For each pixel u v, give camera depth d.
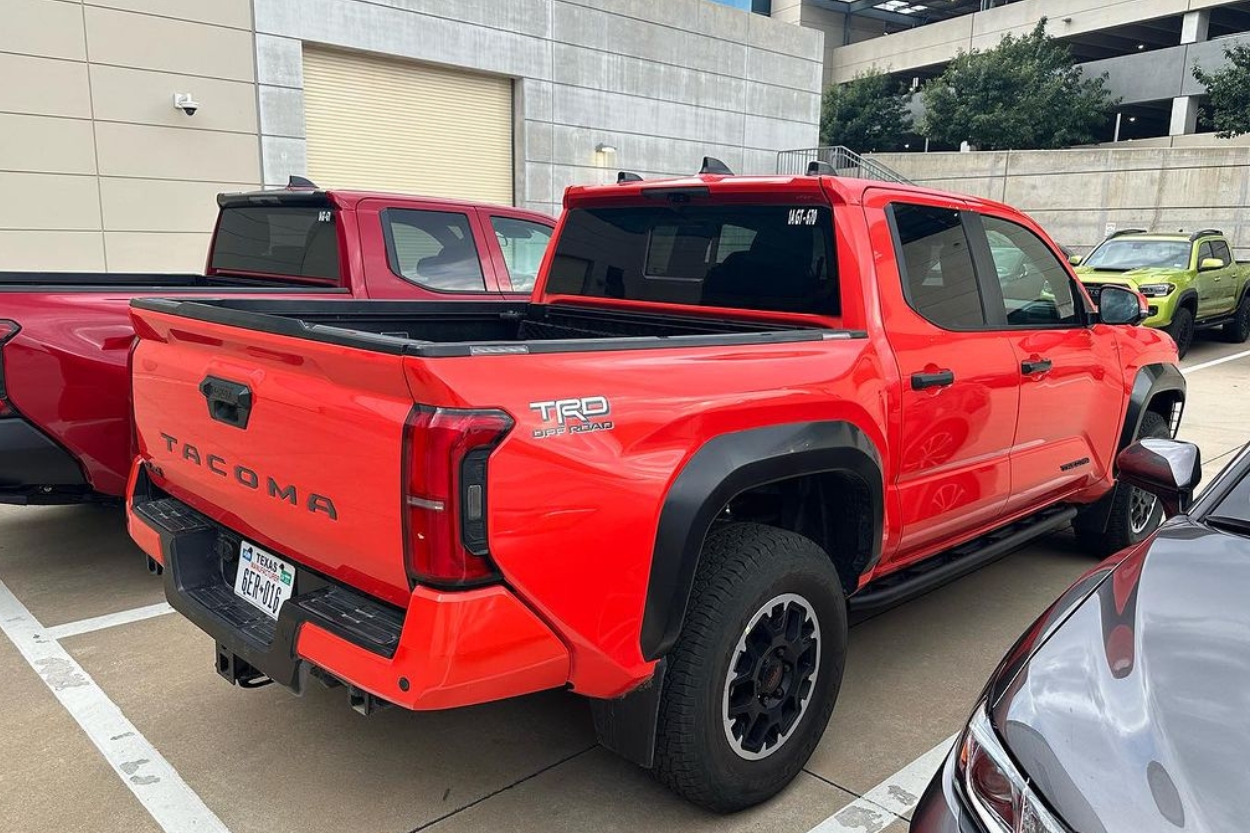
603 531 2.18
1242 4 32.44
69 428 4.07
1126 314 4.30
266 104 13.41
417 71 15.37
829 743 3.15
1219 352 14.13
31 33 11.37
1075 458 4.26
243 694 3.42
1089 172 25.16
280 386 2.31
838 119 40.88
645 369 2.33
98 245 12.25
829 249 3.12
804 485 3.11
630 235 3.78
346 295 5.19
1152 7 34.25
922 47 43.41
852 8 48.69
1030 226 4.00
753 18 20.62
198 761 2.97
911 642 4.00
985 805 1.63
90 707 3.30
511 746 3.10
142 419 3.02
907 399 3.13
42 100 11.56
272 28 13.30
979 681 3.63
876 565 3.14
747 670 2.59
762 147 21.58
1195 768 1.50
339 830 2.63
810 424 2.69
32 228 11.71
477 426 1.95
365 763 2.97
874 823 2.70
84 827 2.63
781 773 2.73
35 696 3.38
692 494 2.33
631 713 2.43
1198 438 8.04
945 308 3.41
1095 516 4.95
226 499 2.63
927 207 3.42
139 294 4.27
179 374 2.73
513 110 16.84
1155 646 1.80
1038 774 1.57
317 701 3.38
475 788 2.85
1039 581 4.79
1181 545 2.22
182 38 12.53
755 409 2.53
